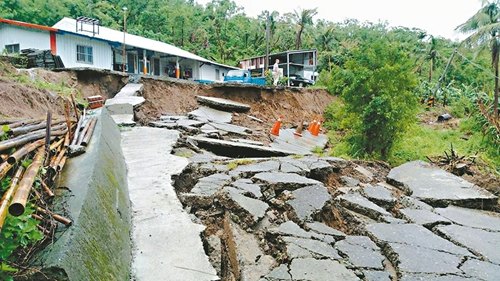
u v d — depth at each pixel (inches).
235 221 149.9
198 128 374.9
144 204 155.3
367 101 394.6
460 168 256.5
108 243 96.0
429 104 938.7
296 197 169.9
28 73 322.0
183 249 124.7
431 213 171.8
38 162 99.9
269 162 225.5
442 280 114.0
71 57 615.8
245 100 591.2
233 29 1939.0
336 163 239.8
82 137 157.8
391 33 2060.8
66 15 1088.8
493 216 176.2
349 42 1750.7
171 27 1668.3
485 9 890.7
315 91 744.3
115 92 459.8
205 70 999.6
